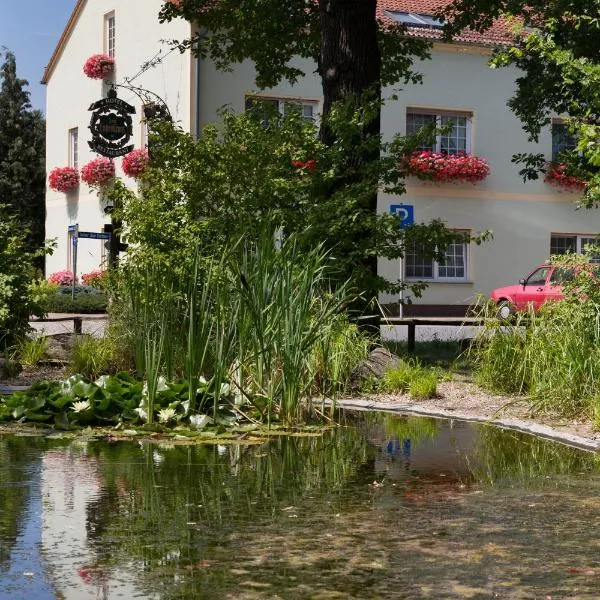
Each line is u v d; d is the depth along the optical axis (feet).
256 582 9.84
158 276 28.12
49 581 9.78
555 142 92.12
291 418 22.89
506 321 31.01
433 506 13.70
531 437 21.09
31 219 144.15
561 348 25.61
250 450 19.02
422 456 18.38
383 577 10.06
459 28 57.98
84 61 101.04
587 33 43.16
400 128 87.35
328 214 35.45
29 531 11.93
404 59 56.80
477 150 89.92
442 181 88.38
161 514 12.96
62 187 101.86
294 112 37.65
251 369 23.85
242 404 23.59
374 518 12.87
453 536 11.89
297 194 37.14
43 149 147.64
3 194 142.61
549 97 55.57
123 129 82.69
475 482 15.65
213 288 25.29
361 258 36.68
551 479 15.99
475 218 89.71
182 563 10.51
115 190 36.63
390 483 15.52
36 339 37.96
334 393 24.21
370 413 25.54
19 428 21.83
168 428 21.50
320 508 13.48
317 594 9.46
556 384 25.00
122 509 13.25
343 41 41.78
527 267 91.50
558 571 10.37
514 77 90.94
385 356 32.53
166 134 36.55
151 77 87.76
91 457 17.94
